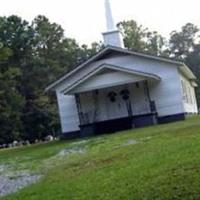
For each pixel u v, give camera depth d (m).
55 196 11.36
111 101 35.72
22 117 61.84
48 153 23.91
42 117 62.25
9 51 58.53
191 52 98.62
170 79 35.53
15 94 60.16
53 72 69.75
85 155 19.19
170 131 22.44
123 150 17.73
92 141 26.42
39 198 11.62
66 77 36.22
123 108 35.56
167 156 13.38
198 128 21.31
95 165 15.41
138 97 35.44
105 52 36.06
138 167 12.66
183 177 10.19
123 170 12.76
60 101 36.53
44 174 16.16
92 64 36.25
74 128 36.34
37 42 70.56
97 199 10.11
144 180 10.81
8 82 60.09
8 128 58.75
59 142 33.62
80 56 77.50
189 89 44.38
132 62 35.94
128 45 83.19
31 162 21.05
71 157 19.78
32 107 62.81
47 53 73.62
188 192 9.14
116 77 34.09
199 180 9.70
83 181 12.48
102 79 34.16
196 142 15.10
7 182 15.91
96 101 35.84
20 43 67.44
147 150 16.06
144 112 35.06
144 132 25.14
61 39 75.12
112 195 10.14
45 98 65.00
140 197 9.50
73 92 34.56
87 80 34.25
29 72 67.12
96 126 35.38
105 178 12.19
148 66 35.78
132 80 34.00
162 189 9.66
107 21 39.62
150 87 35.72
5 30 67.50
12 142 59.03
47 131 62.59
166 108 35.47
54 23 74.69
